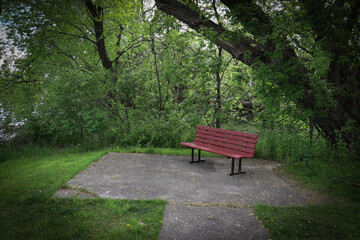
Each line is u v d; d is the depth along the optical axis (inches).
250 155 207.2
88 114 305.1
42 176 186.5
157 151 291.3
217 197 155.5
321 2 202.7
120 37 530.6
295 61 239.0
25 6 325.7
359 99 280.5
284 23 215.6
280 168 232.8
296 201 151.9
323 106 257.9
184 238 106.3
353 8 241.3
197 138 267.7
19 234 106.0
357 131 265.0
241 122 399.9
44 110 314.7
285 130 295.0
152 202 143.3
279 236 108.4
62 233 108.0
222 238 107.0
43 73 346.9
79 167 215.0
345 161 239.9
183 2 315.6
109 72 353.7
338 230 114.1
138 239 104.1
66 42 394.0
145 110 356.8
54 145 310.7
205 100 340.2
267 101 257.0
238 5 243.3
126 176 195.9
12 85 339.6
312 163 232.7
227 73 356.2
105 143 321.7
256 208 136.6
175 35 375.6
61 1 342.3
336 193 165.5
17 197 145.9
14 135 303.4
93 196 150.3
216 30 290.4
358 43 233.6
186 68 342.0
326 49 234.2
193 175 205.0
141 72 389.7
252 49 280.8
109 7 428.8
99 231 110.3
